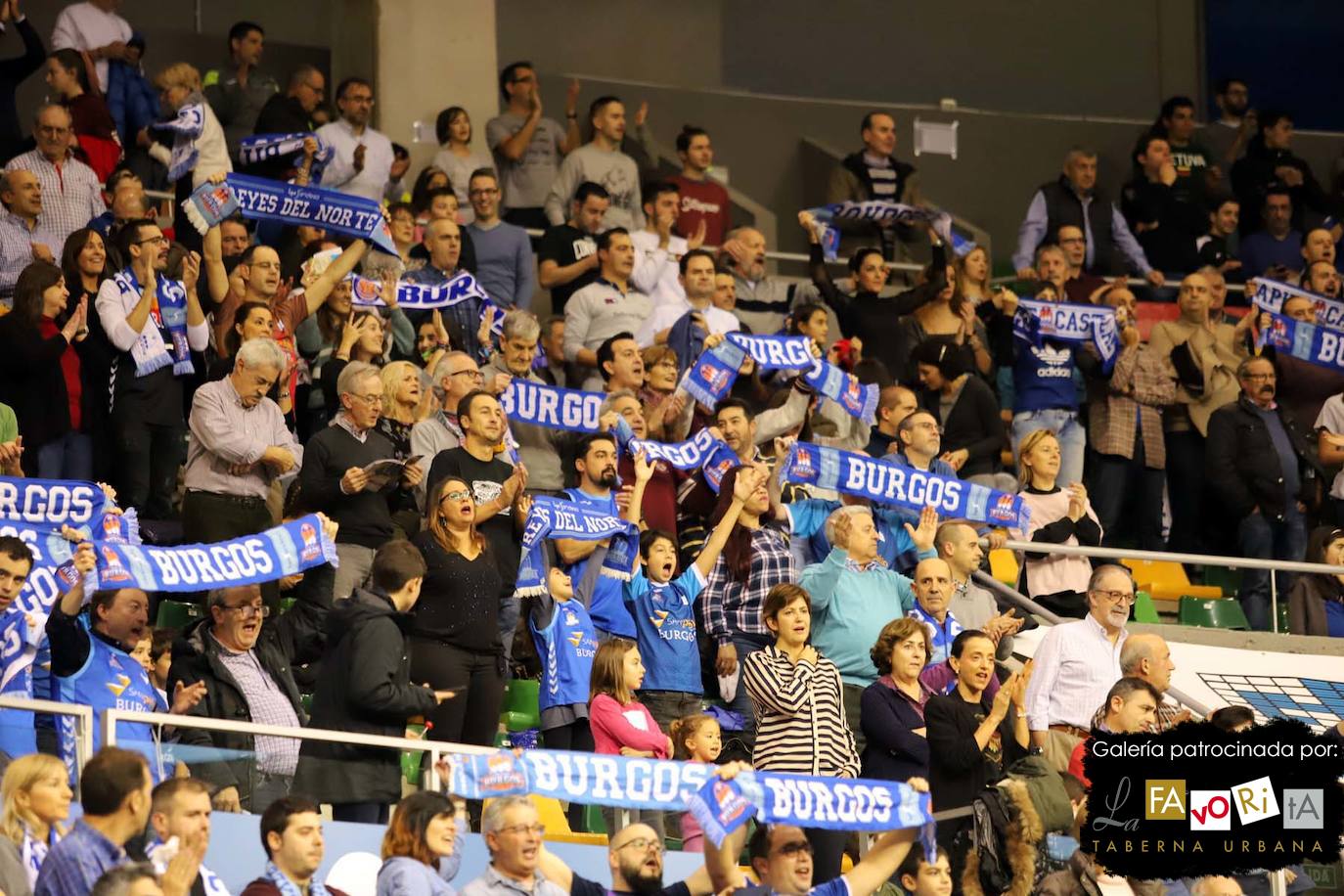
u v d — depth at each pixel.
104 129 23.02
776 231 31.55
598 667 15.11
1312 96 34.69
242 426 16.66
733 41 32.84
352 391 16.73
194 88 23.91
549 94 31.16
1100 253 27.91
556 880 12.58
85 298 17.72
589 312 22.45
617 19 32.09
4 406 17.16
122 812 11.20
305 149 21.62
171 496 18.61
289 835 11.87
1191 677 19.66
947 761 14.73
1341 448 22.95
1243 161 30.53
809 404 19.78
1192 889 14.52
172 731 12.27
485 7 28.16
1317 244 27.75
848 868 13.62
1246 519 22.58
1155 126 29.92
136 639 13.76
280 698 14.27
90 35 24.88
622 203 26.00
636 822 13.30
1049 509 19.86
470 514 15.24
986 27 34.16
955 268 24.61
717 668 17.20
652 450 17.94
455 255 21.69
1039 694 16.66
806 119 32.75
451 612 15.05
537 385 18.81
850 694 16.95
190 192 21.73
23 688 13.16
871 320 23.38
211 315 19.34
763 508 17.59
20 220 20.12
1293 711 19.44
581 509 16.64
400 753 12.94
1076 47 34.44
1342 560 20.97
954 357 21.81
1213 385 23.91
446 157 25.92
